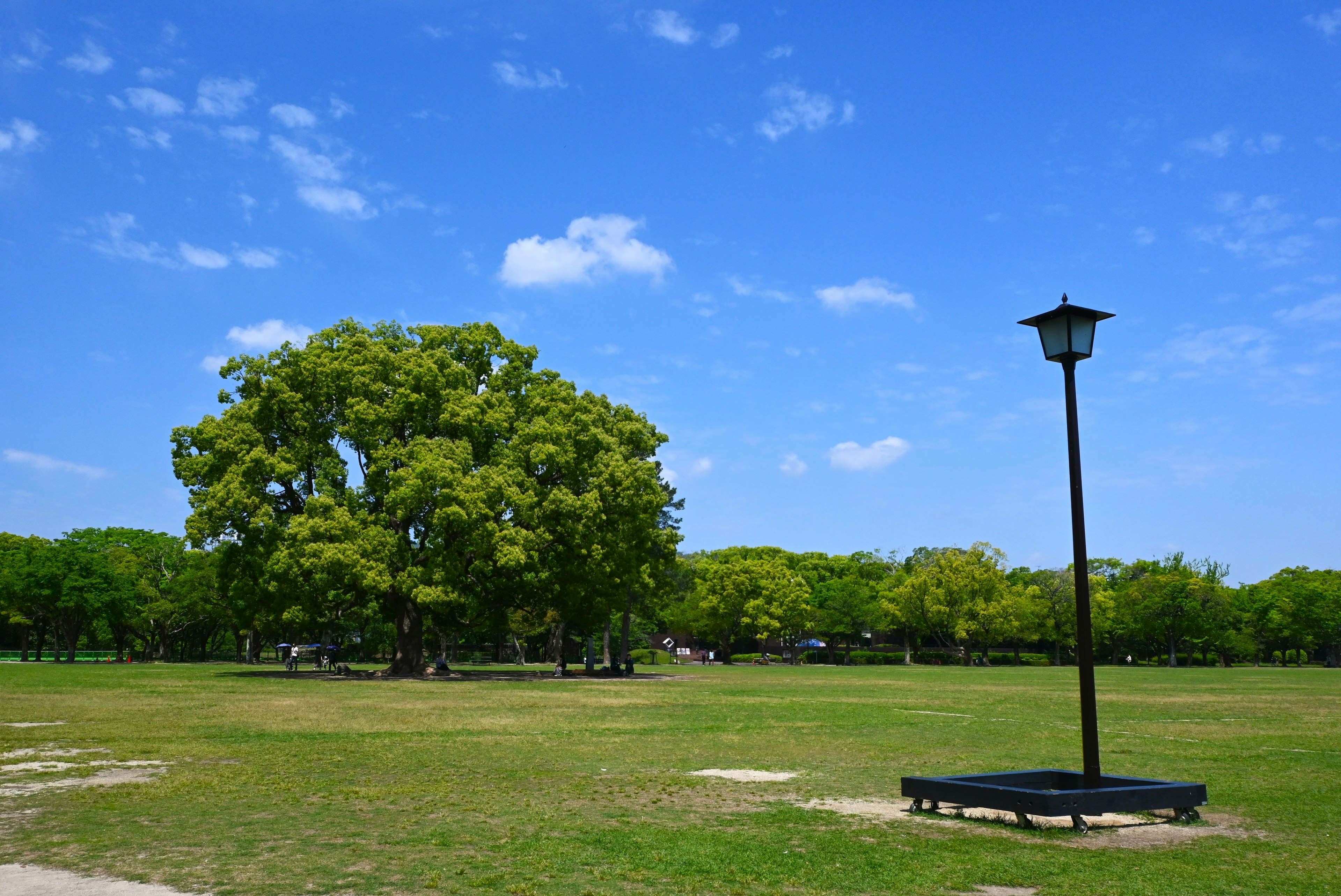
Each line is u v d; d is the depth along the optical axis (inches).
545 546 2015.3
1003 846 363.9
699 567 3900.1
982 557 3774.6
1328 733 839.7
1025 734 812.0
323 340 2095.2
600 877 314.5
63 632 3363.7
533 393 2188.7
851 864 334.3
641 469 2076.8
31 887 297.7
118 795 465.1
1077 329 441.1
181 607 3004.4
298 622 1878.7
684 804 450.6
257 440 1878.7
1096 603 3818.9
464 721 890.1
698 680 1957.4
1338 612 3688.5
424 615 2138.3
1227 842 374.9
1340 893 299.7
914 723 907.4
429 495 1804.9
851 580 4153.5
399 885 301.6
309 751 647.1
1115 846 366.9
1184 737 800.3
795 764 596.4
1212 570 4126.5
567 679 2001.7
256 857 338.6
